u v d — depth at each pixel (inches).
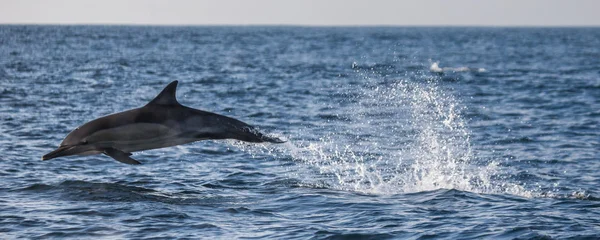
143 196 2353.6
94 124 2357.3
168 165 2972.4
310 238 1876.2
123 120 2349.9
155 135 2337.6
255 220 2054.6
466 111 5068.9
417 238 1881.2
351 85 7155.5
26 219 2027.6
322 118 4596.5
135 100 5556.1
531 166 3088.1
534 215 2106.3
